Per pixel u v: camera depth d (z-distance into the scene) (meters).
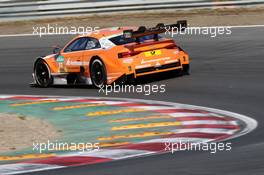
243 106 42.34
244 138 33.19
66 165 29.58
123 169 27.73
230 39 67.56
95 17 85.12
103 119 41.06
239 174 25.78
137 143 33.78
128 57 50.03
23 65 66.31
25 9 87.50
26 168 29.41
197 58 61.19
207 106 43.25
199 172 26.44
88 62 52.25
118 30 53.34
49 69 55.78
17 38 79.69
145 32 50.09
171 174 26.34
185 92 48.09
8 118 42.03
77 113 43.56
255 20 75.31
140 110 43.09
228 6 80.88
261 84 48.59
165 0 83.00
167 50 51.69
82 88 53.84
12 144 35.06
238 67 55.59
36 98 51.09
